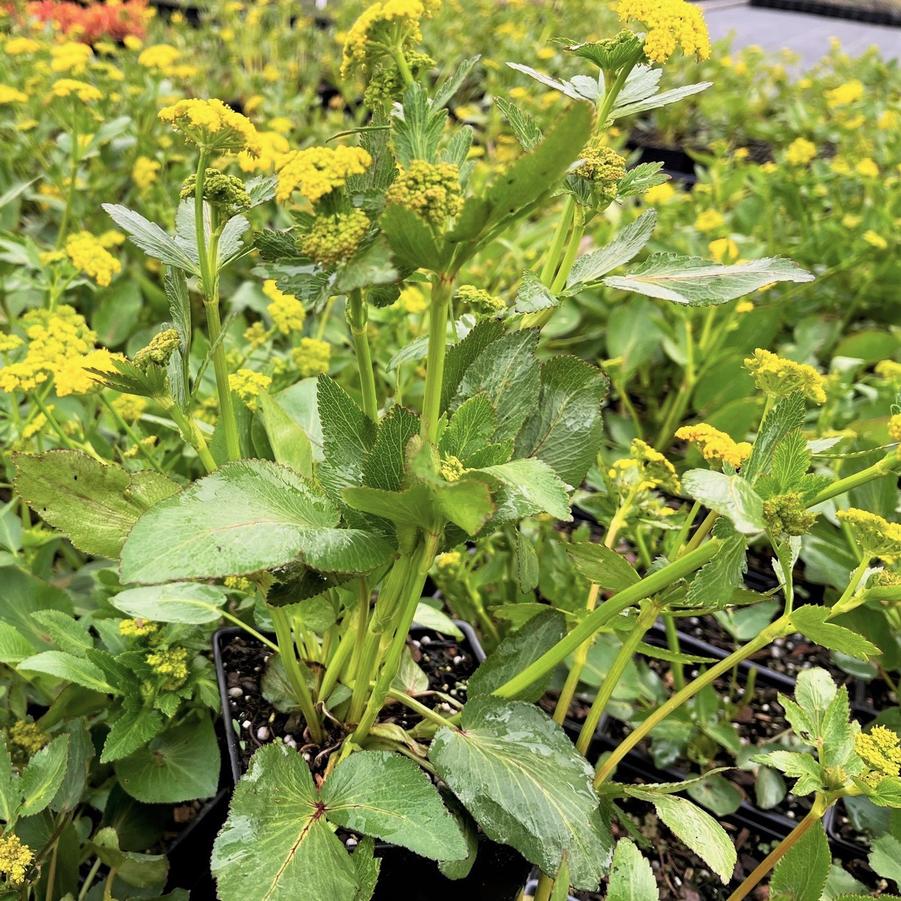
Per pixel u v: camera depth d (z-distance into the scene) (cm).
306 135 153
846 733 45
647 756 68
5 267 104
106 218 112
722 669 46
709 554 40
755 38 300
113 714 56
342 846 39
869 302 122
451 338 52
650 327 103
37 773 47
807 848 43
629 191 46
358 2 214
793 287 117
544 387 48
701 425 43
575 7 230
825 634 40
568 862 39
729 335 108
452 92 37
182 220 45
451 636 62
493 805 41
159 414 81
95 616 62
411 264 34
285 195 32
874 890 62
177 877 59
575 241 45
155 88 123
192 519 35
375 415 43
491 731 44
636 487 57
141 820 59
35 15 166
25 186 80
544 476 34
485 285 103
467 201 30
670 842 66
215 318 42
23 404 82
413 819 39
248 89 172
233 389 59
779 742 71
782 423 39
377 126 38
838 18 356
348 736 50
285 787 40
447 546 41
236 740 51
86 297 104
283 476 39
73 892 53
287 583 39
